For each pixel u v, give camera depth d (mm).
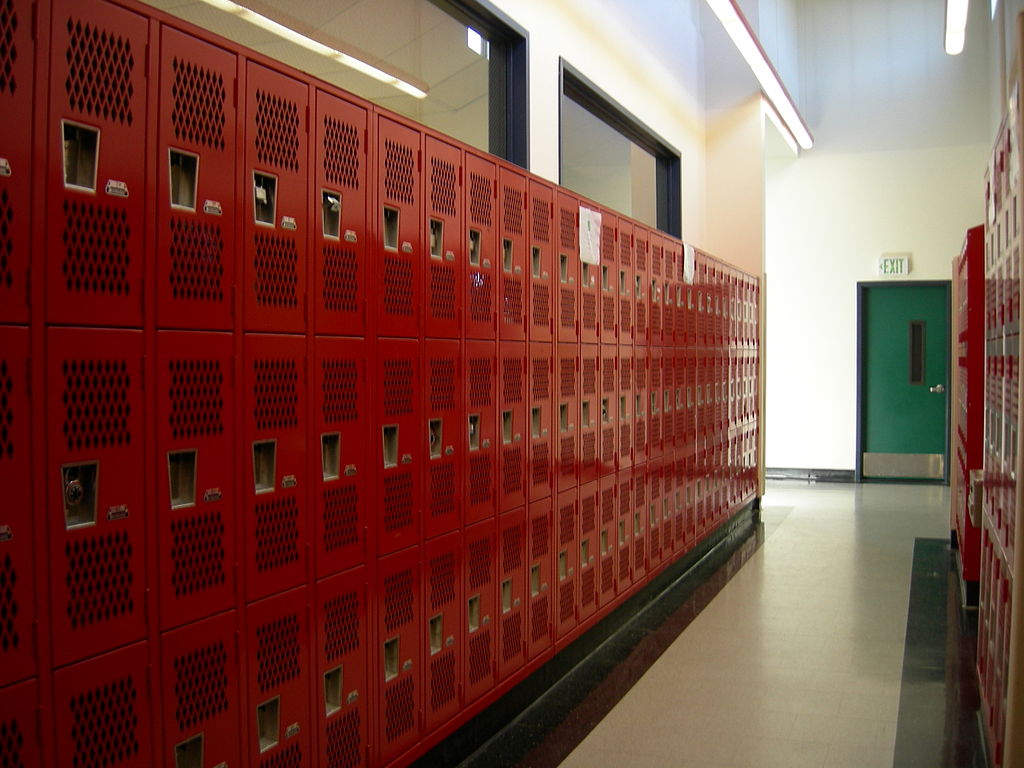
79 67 1494
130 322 1591
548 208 3375
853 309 9492
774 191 9719
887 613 4543
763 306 7668
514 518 3119
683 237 6922
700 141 7438
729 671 3668
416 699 2512
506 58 4000
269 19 3033
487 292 2914
